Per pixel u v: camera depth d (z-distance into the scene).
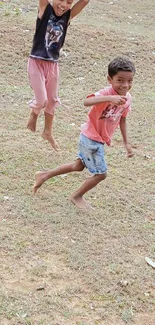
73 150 7.92
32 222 6.04
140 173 7.48
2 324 4.50
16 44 11.63
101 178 6.21
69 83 10.60
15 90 9.90
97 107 5.84
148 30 14.48
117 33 13.23
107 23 14.36
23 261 5.37
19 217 6.11
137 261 5.54
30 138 8.14
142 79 11.29
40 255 5.48
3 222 6.00
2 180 6.84
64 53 11.62
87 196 6.72
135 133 8.79
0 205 6.32
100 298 4.95
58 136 8.35
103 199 6.68
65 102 9.70
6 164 7.23
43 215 6.17
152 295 5.05
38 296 4.89
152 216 6.44
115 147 8.23
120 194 6.84
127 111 6.05
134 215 6.41
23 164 7.29
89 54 11.84
